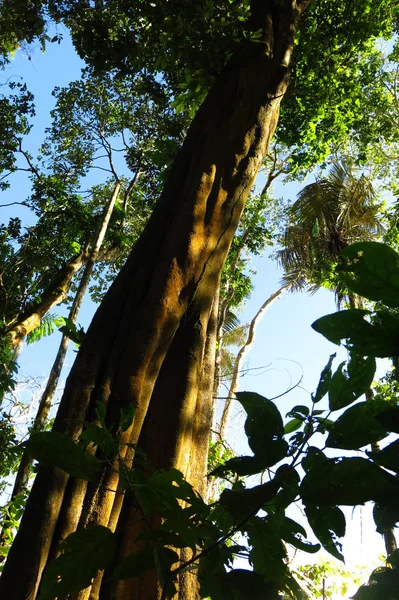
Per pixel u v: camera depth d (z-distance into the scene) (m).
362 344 0.81
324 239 12.02
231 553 1.00
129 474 0.96
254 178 3.75
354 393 0.84
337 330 0.82
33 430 9.49
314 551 0.98
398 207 12.58
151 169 15.82
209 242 3.20
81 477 0.92
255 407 0.90
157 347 2.65
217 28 5.00
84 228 15.18
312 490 0.80
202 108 4.21
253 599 0.87
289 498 0.85
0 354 10.15
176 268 2.97
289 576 0.98
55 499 1.97
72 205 15.09
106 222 14.68
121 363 2.53
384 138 14.16
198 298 2.99
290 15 5.14
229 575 0.89
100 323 2.68
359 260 0.77
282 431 0.88
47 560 1.88
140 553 0.91
